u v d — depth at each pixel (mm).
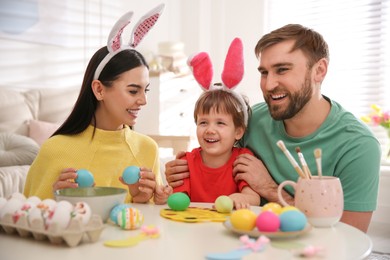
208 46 3783
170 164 1279
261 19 3613
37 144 2086
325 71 1176
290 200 1149
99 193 906
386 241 2623
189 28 3701
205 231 781
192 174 1250
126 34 3166
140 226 804
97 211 810
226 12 3762
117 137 1254
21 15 2453
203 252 655
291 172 1170
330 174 1153
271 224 729
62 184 962
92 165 1213
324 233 785
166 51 3287
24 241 714
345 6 3301
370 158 1102
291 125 1221
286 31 1131
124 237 737
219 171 1232
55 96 2506
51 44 2641
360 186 1098
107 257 630
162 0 3516
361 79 3256
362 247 694
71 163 1194
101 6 2984
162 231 778
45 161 1196
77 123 1237
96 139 1229
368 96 3236
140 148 1316
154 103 2990
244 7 3682
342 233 785
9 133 2004
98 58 1200
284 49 1104
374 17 3201
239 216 755
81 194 892
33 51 2541
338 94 3332
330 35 3361
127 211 792
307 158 1171
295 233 725
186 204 951
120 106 1177
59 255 641
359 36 3254
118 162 1248
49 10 2621
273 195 1165
